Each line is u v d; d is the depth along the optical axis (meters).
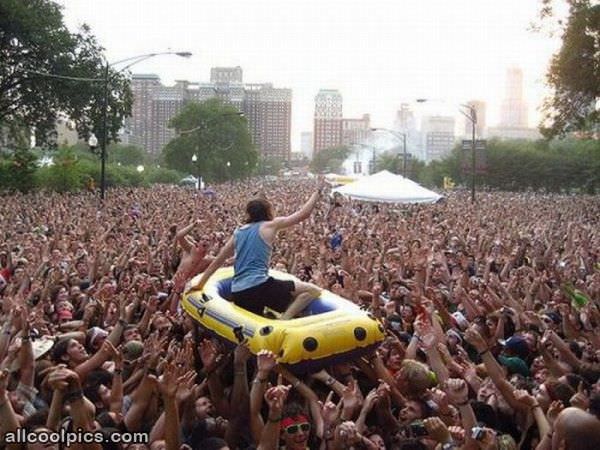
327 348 6.31
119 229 20.12
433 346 6.36
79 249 14.02
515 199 55.88
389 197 23.66
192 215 24.06
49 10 47.62
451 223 26.56
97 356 6.08
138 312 8.97
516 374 6.95
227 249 7.22
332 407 5.60
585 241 19.25
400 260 13.21
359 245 16.77
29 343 5.91
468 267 13.25
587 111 39.06
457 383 5.16
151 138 156.75
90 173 56.88
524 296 11.18
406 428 5.63
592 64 35.75
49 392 5.72
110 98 49.16
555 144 99.69
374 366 6.68
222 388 6.31
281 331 6.29
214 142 102.00
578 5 35.28
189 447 5.18
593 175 81.06
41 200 33.34
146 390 5.55
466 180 92.81
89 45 49.09
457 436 4.96
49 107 49.09
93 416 5.05
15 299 7.96
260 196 7.21
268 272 7.11
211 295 7.33
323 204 33.06
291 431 5.27
